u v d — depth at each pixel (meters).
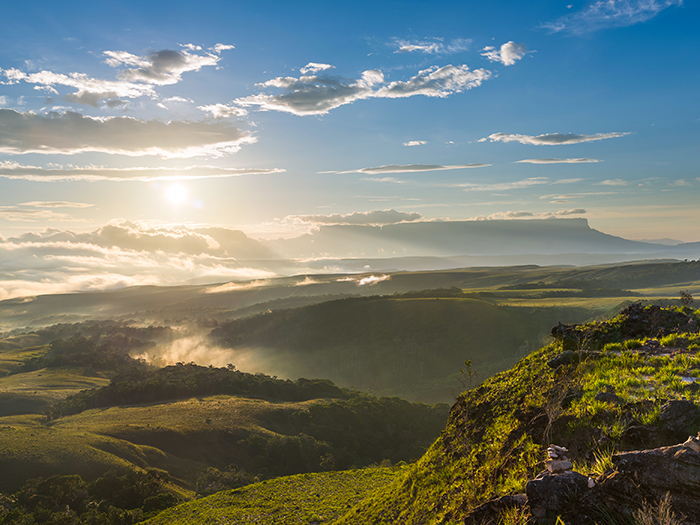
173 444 118.06
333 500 43.81
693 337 16.41
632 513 6.49
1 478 88.56
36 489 84.12
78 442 106.00
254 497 47.66
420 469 21.42
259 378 191.12
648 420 9.45
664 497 6.32
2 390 183.50
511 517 7.85
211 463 114.44
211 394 174.38
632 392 11.89
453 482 16.20
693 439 6.68
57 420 141.12
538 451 11.13
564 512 7.05
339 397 178.12
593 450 9.72
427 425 151.25
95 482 88.88
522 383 17.89
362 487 47.88
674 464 6.45
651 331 18.22
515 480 10.52
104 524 72.62
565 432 11.09
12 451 96.88
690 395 10.60
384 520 20.25
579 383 13.73
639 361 14.71
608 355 15.99
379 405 154.00
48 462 95.00
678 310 19.23
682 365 13.47
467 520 8.86
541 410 12.84
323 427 134.50
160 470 97.56
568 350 18.08
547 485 7.34
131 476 90.25
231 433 126.62
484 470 13.59
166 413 141.88
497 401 17.97
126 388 164.50
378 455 129.75
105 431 119.38
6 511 75.56
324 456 118.25
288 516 40.16
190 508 46.56
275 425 140.12
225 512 43.69
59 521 71.81
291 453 116.88
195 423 130.50
